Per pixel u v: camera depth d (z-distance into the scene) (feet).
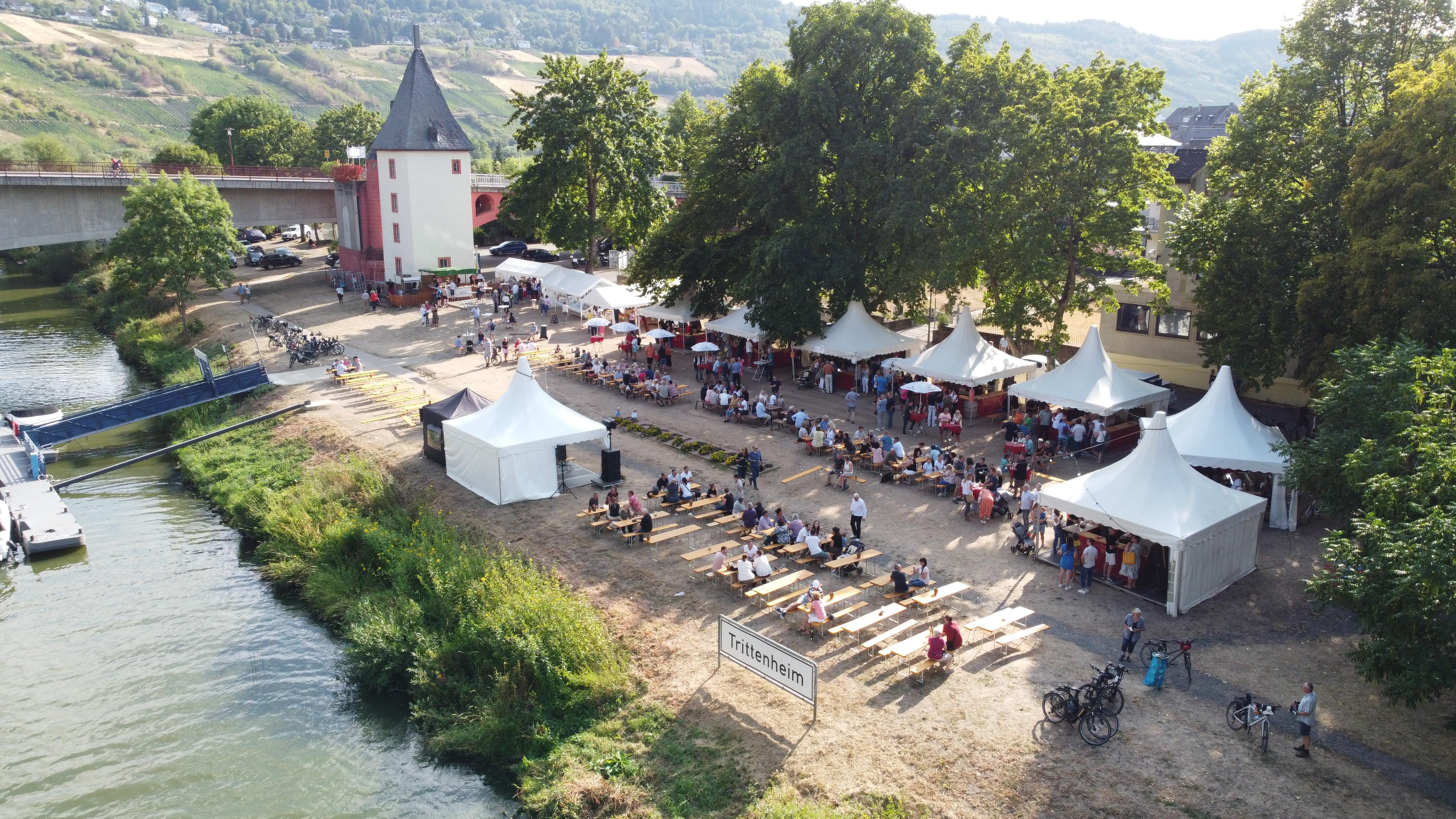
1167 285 133.28
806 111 129.59
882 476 102.12
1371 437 70.38
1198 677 64.44
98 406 148.77
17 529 100.68
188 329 189.67
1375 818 50.37
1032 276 117.60
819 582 78.95
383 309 205.26
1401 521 60.39
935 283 123.75
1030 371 125.70
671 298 157.48
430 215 215.10
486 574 79.15
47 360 183.32
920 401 122.93
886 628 71.61
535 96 197.77
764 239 143.84
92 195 195.52
